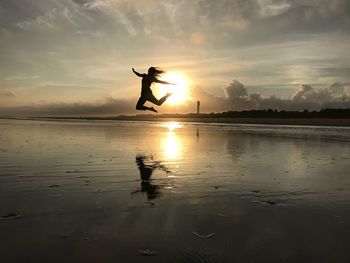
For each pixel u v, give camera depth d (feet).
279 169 28.76
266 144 53.98
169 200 18.19
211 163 31.81
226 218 15.24
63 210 16.08
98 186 21.29
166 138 65.72
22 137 62.69
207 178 24.41
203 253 11.52
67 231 13.35
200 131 98.48
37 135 68.74
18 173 25.43
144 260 10.93
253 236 13.11
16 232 13.19
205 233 13.35
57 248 11.75
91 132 83.30
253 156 37.63
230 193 19.99
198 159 34.58
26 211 15.87
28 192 19.52
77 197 18.49
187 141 58.75
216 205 17.33
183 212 16.05
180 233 13.32
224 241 12.57
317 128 129.80
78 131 86.99
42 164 29.99
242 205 17.42
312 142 58.75
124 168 28.25
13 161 31.68
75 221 14.52
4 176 24.22
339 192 20.52
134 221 14.65
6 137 62.13
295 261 11.02
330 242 12.59
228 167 29.53
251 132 94.02
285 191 20.65
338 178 24.95
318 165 31.27
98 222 14.44
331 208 17.06
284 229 13.92
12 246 11.88
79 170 26.99
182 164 30.94
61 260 10.84
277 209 16.79
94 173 25.77
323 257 11.32
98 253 11.40
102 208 16.49
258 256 11.35
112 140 58.85
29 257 11.03
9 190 19.98
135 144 51.37
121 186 21.42
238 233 13.39
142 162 31.86
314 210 16.67
